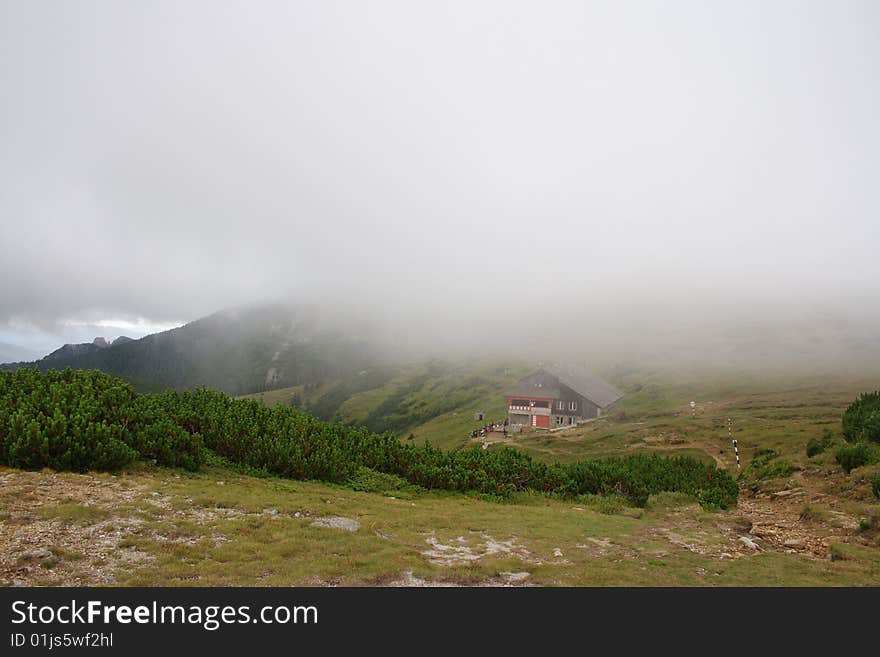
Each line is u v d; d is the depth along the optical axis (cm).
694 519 2047
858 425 3244
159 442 1925
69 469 1641
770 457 4075
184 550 1134
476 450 2989
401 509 1834
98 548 1094
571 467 2912
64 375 2392
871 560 1441
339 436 2808
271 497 1705
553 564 1301
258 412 2702
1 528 1119
